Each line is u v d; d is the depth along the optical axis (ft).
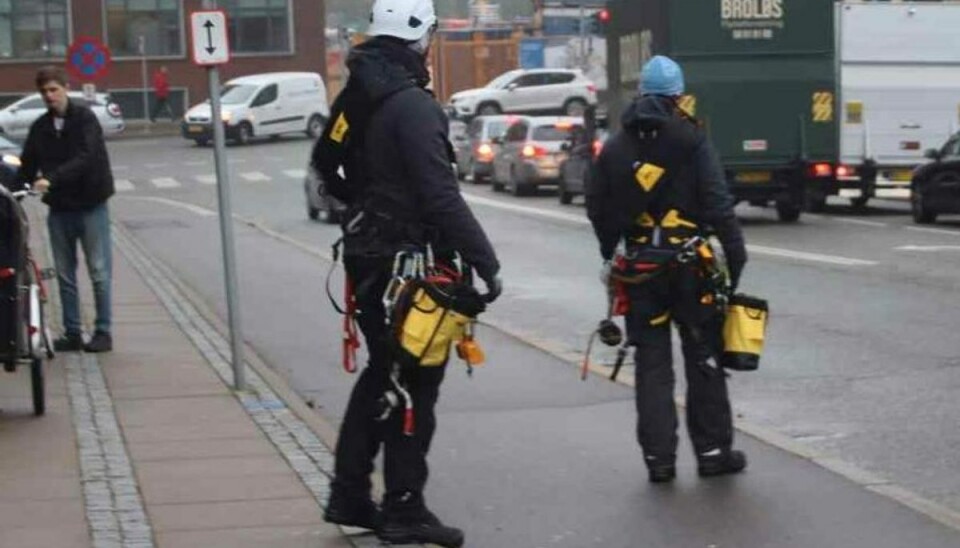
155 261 125.90
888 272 104.42
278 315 90.94
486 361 71.15
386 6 37.50
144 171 279.28
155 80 369.30
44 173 69.77
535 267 116.37
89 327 79.05
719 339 45.98
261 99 328.70
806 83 152.35
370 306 37.91
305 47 382.01
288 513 41.96
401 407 37.78
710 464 46.42
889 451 50.62
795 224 154.71
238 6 377.71
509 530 41.60
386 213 37.14
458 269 37.63
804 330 78.23
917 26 167.94
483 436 54.13
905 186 169.58
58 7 364.79
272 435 52.47
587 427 55.36
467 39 380.17
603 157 44.98
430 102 36.94
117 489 44.80
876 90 168.04
